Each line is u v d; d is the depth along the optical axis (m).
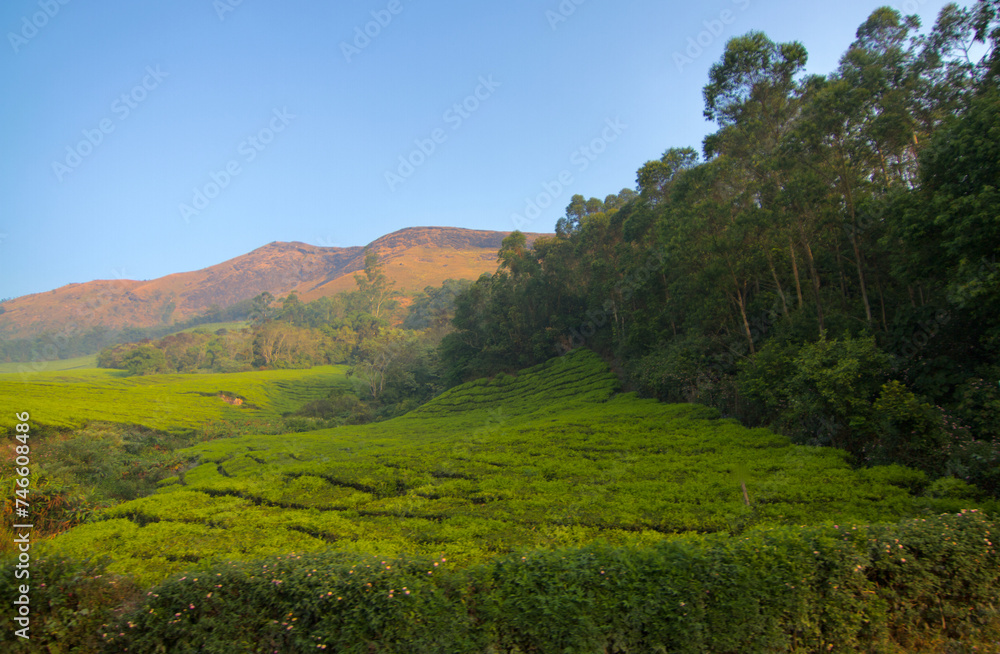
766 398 26.61
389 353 88.94
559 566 8.26
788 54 36.59
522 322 67.81
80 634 8.03
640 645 7.84
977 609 8.80
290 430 62.53
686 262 35.53
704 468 21.62
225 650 7.80
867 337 23.83
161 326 193.62
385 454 31.88
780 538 8.71
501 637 7.86
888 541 8.77
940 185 20.69
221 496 24.91
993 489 15.27
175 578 8.32
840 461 19.62
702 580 8.03
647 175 52.06
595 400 47.22
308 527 18.56
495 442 31.80
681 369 36.56
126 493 29.42
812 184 26.44
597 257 64.12
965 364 21.02
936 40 26.53
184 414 68.94
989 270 18.16
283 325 134.38
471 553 13.99
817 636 8.20
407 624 7.70
